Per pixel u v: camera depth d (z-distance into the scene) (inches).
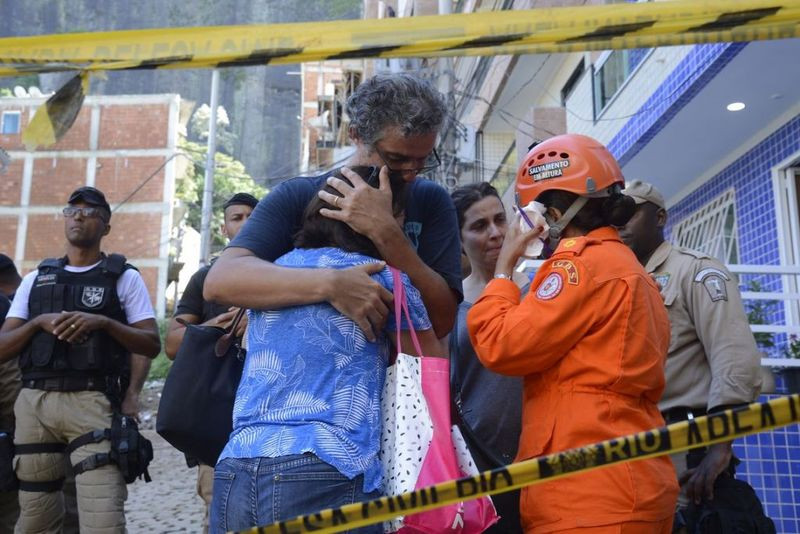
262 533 59.7
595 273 89.3
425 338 90.0
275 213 94.7
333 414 79.1
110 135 1453.0
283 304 83.1
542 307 88.6
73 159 1443.2
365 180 92.3
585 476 84.7
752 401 123.5
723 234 368.2
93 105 1457.9
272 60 94.1
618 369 86.9
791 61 279.0
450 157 477.7
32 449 164.1
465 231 133.6
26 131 95.3
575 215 96.8
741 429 56.9
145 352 171.6
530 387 94.1
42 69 96.0
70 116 95.9
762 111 319.3
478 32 93.4
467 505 81.2
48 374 163.3
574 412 87.4
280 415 79.4
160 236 1416.1
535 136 440.5
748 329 128.2
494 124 629.9
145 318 176.2
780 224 320.8
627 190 142.0
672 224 427.8
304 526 60.0
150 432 658.8
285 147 2664.9
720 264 135.0
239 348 98.0
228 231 196.5
